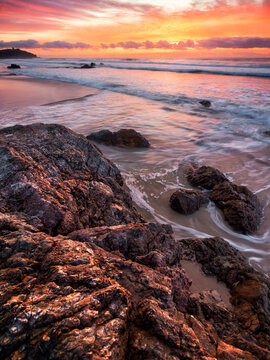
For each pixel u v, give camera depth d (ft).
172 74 144.46
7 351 5.81
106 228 12.66
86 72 161.99
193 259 16.47
